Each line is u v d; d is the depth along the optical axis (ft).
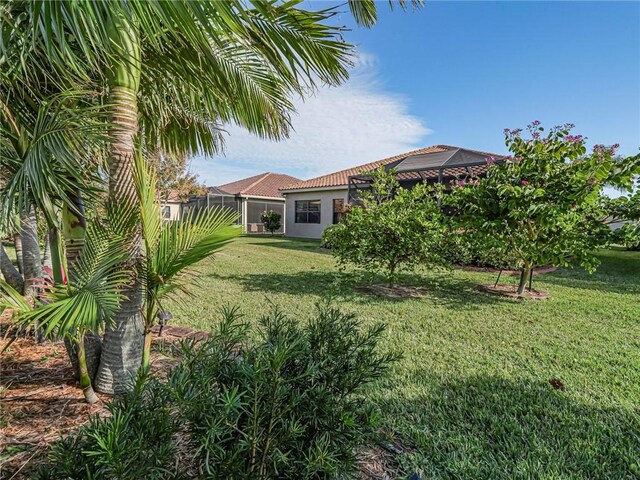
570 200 19.36
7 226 7.36
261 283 25.29
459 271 32.17
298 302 19.61
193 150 14.08
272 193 88.07
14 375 9.67
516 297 21.89
